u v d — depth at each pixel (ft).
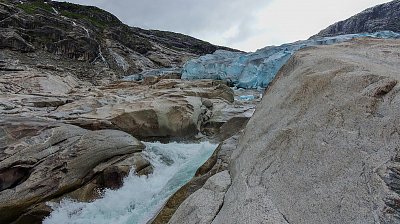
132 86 99.40
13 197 31.19
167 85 87.04
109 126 51.72
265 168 18.52
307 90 21.18
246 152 22.03
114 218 31.68
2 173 32.40
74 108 60.13
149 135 55.11
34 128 37.83
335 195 13.71
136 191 35.63
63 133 38.27
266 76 108.78
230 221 15.89
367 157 14.08
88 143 37.86
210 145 50.01
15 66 108.37
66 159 35.40
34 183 32.71
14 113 51.60
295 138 18.40
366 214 12.21
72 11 209.46
